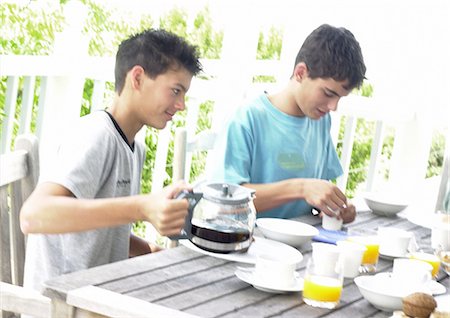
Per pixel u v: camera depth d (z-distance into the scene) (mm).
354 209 2428
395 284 1797
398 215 2691
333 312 1647
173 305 1541
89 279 1611
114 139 2072
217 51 4266
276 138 2621
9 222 1915
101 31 3648
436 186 4199
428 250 2293
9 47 3342
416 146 4008
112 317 1474
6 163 1852
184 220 1758
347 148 3965
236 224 1901
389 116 3939
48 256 2045
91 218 1787
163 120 2176
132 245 2346
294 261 1800
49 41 3463
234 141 2541
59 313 1524
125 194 2164
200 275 1744
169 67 2123
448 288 1972
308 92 2529
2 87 3303
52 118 3184
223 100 3605
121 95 2146
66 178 1899
